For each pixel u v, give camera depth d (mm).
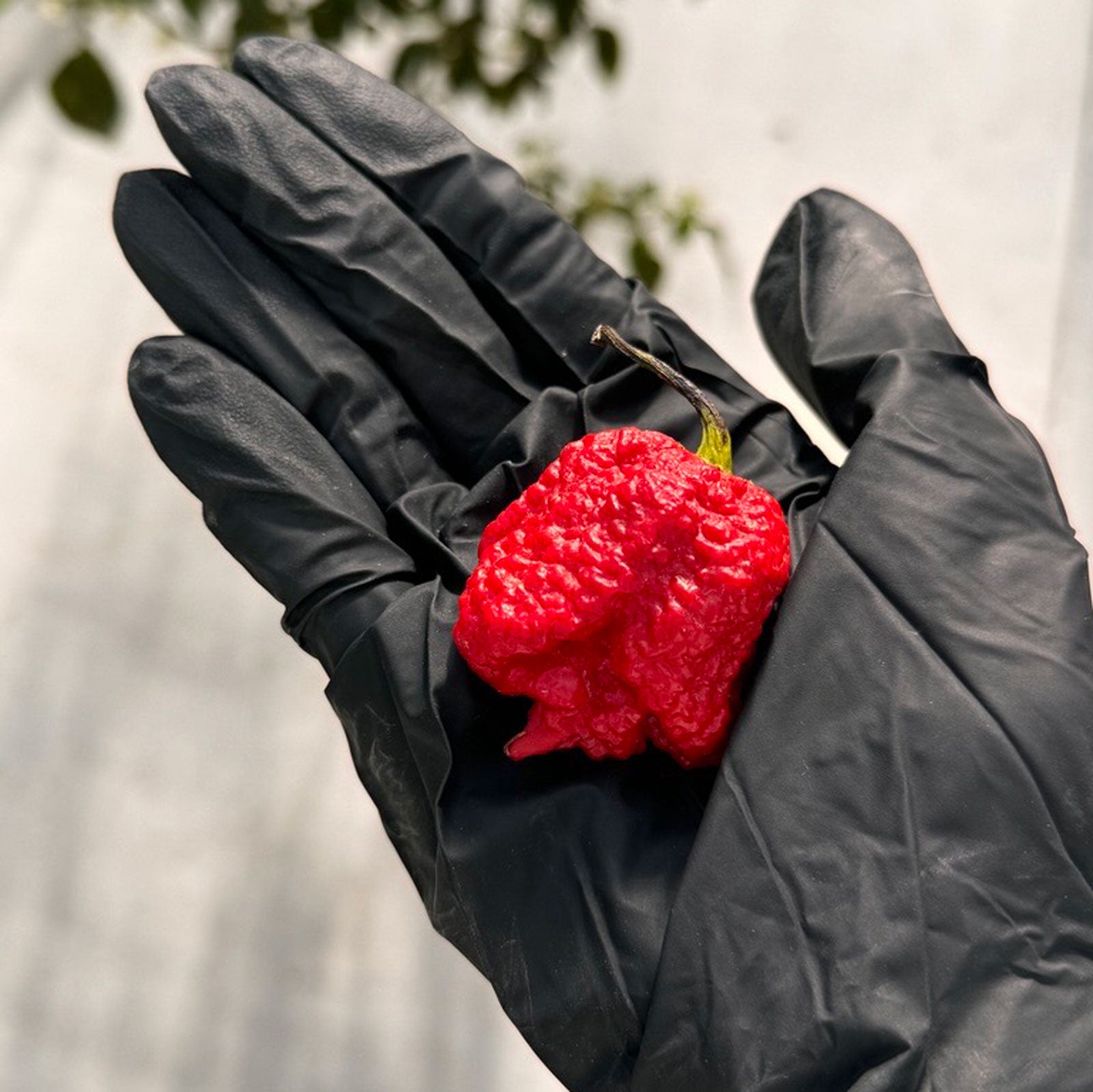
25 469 645
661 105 681
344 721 453
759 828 431
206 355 461
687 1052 425
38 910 599
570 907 438
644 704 435
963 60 672
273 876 605
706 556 430
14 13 708
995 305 643
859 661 438
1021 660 437
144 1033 589
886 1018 419
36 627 626
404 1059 587
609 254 658
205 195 469
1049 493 452
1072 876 427
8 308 663
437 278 475
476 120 678
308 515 457
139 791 611
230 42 571
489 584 432
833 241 482
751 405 485
